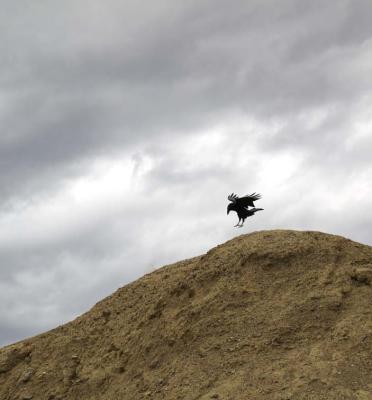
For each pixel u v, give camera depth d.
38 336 33.47
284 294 27.44
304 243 29.27
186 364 26.11
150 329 29.06
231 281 28.75
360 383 22.72
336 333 24.94
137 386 26.69
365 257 28.70
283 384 23.23
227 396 23.42
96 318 32.22
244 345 25.69
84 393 28.39
